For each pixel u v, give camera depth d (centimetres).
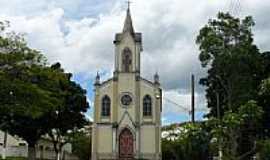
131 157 7375
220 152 4069
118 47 7756
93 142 7431
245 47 5291
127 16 7931
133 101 7575
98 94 7594
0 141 7744
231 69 5328
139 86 7625
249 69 5344
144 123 7500
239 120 3672
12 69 4341
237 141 4634
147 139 7450
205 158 4619
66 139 7812
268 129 4909
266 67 5362
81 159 9100
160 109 7556
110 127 7500
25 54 4425
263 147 4591
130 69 7681
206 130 3875
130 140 7456
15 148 7538
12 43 4353
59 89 5278
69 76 6347
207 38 5347
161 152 7669
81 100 6369
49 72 4900
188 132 3984
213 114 5438
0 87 4225
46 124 5966
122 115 7531
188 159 4691
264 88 3195
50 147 8606
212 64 5394
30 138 5978
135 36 7788
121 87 7625
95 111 7525
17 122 5622
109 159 7362
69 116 6247
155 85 7581
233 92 5300
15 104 4334
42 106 4500
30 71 4531
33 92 4384
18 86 4281
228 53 5262
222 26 5409
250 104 3681
